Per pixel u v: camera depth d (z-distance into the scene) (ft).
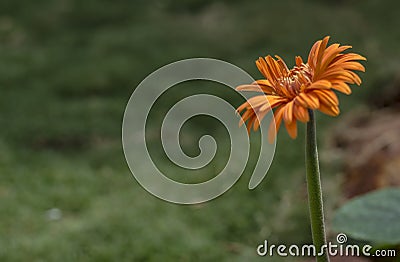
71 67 22.45
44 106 19.69
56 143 17.88
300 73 6.04
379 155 13.56
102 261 11.96
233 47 23.15
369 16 25.38
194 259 12.07
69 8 27.73
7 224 13.53
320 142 16.07
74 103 19.92
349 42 22.99
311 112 6.24
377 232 8.13
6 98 20.22
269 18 25.07
